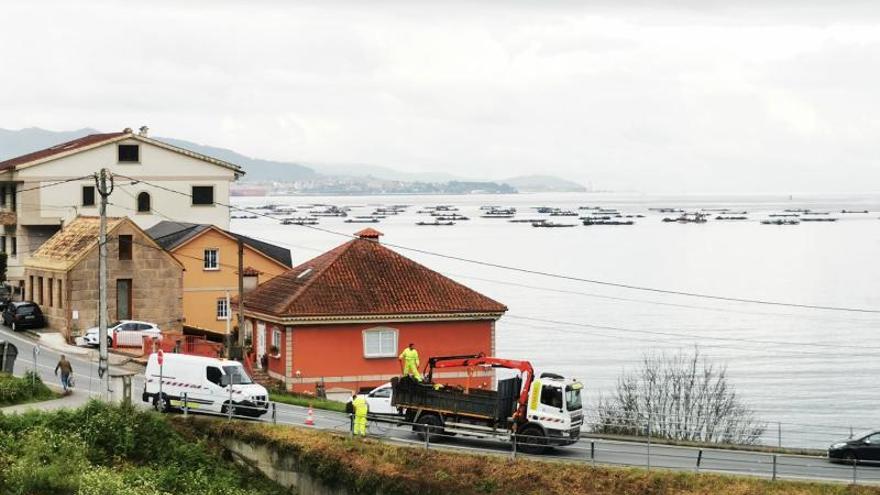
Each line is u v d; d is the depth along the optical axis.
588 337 183.25
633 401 113.81
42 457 66.31
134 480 64.75
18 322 114.50
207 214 150.38
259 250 131.38
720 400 116.75
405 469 64.12
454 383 100.38
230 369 75.19
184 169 148.50
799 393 136.50
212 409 74.25
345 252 105.44
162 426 70.44
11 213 140.38
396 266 104.69
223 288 128.38
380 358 98.88
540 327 195.62
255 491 65.75
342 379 97.75
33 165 138.75
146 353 103.38
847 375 149.25
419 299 101.19
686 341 180.88
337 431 70.25
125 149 145.00
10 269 138.50
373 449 66.06
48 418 71.00
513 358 160.75
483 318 102.00
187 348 101.69
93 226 117.50
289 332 96.69
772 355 166.75
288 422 75.25
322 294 99.06
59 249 116.88
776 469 63.22
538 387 67.25
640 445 72.69
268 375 99.62
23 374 90.44
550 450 67.50
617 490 60.50
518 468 62.62
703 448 72.94
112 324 109.94
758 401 131.38
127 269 113.81
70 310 110.94
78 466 65.19
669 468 62.69
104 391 75.44
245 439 69.44
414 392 69.75
